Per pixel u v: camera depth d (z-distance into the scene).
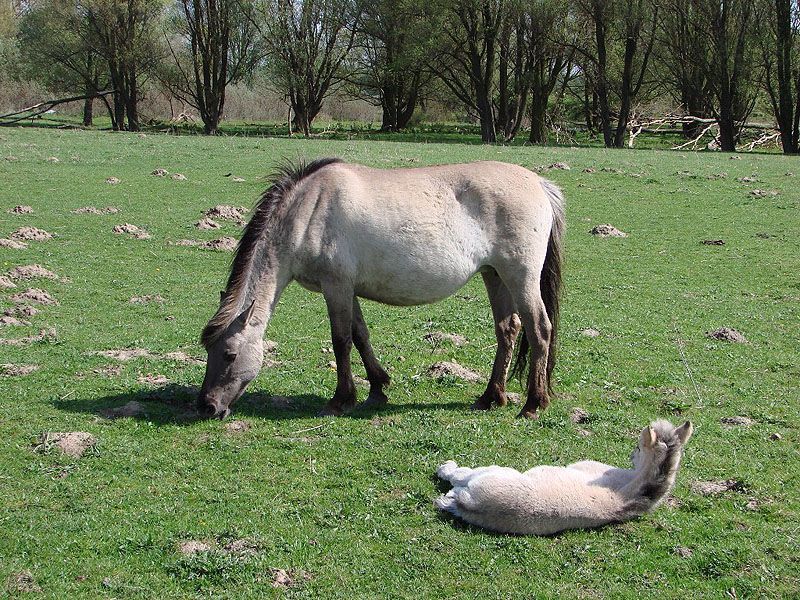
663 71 49.62
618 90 48.56
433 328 11.66
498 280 8.80
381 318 12.14
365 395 8.98
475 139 46.72
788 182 24.09
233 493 6.59
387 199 8.21
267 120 62.19
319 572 5.57
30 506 6.26
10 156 23.53
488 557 5.78
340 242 8.21
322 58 52.06
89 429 7.63
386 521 6.22
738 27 43.16
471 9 43.84
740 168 26.91
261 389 8.97
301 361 10.00
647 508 6.21
